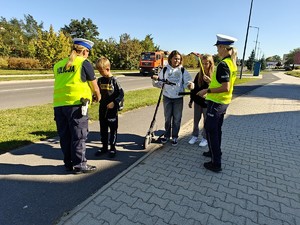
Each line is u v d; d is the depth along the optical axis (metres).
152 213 2.59
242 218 2.57
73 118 3.15
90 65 3.17
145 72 26.56
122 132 5.39
